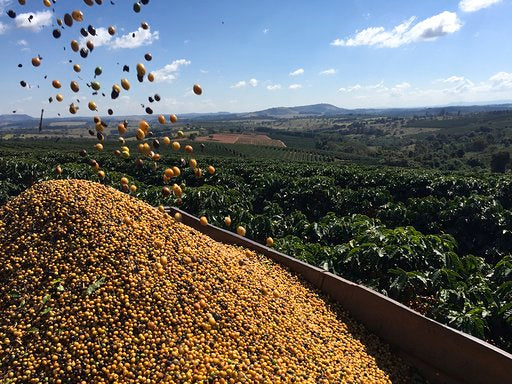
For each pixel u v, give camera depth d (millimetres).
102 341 3639
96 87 2592
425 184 18266
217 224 9438
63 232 4656
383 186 18469
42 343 3604
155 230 5098
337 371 4160
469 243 11164
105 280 4156
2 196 14148
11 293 4059
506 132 120062
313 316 5031
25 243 4578
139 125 2695
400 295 5941
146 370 3480
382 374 4465
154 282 4246
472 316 4848
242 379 3594
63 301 3938
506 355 3873
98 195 5434
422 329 4629
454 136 129250
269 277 5520
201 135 119625
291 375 3854
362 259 6445
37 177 17203
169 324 3922
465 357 4203
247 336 4141
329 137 158750
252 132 165875
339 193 15305
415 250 6473
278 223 9609
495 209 11234
